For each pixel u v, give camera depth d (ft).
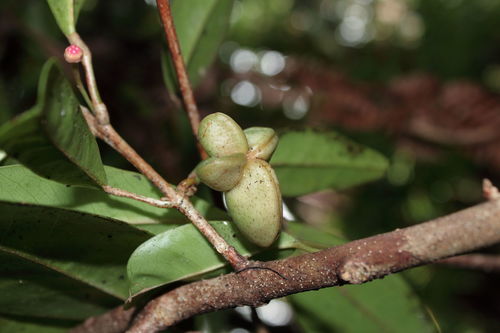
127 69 2.70
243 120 3.15
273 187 1.35
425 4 4.05
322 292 1.63
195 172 1.37
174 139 2.35
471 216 1.24
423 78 3.19
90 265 1.45
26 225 1.38
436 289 3.43
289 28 4.60
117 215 1.43
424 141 3.20
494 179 3.36
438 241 1.25
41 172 1.30
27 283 1.47
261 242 1.37
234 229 1.40
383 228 3.62
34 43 2.72
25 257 1.41
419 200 3.68
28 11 2.73
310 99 3.17
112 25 2.91
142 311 1.41
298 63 3.22
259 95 3.18
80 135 1.29
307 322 1.65
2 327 1.56
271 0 4.72
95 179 1.33
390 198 3.65
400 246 1.26
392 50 4.10
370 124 3.16
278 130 1.61
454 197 3.62
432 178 3.56
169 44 1.48
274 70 3.35
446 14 3.96
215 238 1.34
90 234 1.41
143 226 1.44
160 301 1.40
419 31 4.26
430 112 3.13
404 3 4.48
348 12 4.72
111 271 1.47
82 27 2.88
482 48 3.84
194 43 1.67
